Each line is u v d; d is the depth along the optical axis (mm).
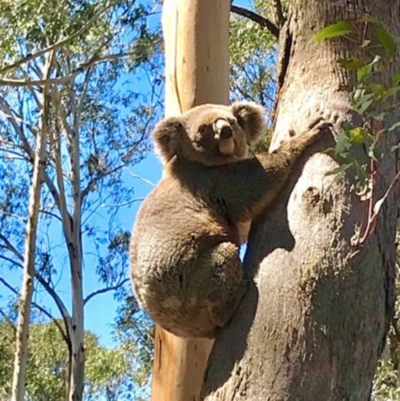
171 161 3650
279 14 4891
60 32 9922
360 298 2496
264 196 3219
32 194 13805
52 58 13344
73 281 14773
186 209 3383
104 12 10242
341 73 2887
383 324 2553
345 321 2465
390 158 2770
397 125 2449
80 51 12289
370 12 2953
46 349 15773
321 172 2711
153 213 3416
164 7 5129
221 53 4926
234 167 3395
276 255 2613
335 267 2516
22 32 9992
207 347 4449
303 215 2641
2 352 14500
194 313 3174
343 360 2436
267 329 2490
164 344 4512
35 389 15242
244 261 2789
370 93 2633
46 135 14062
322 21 2977
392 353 3059
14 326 13695
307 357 2426
